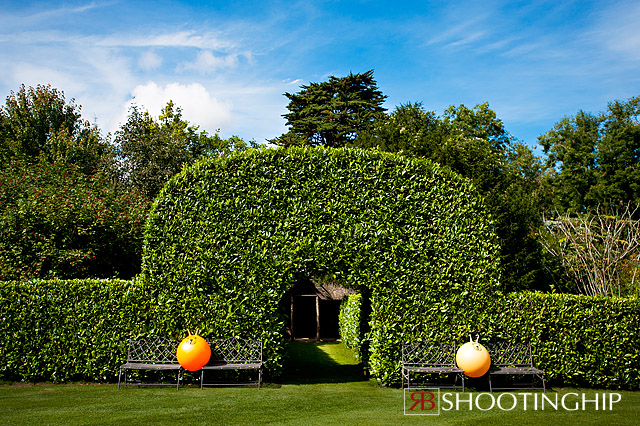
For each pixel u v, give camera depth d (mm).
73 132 24719
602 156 26031
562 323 8312
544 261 14047
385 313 8172
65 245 10266
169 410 5895
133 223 11375
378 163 8617
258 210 8234
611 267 12836
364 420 5586
